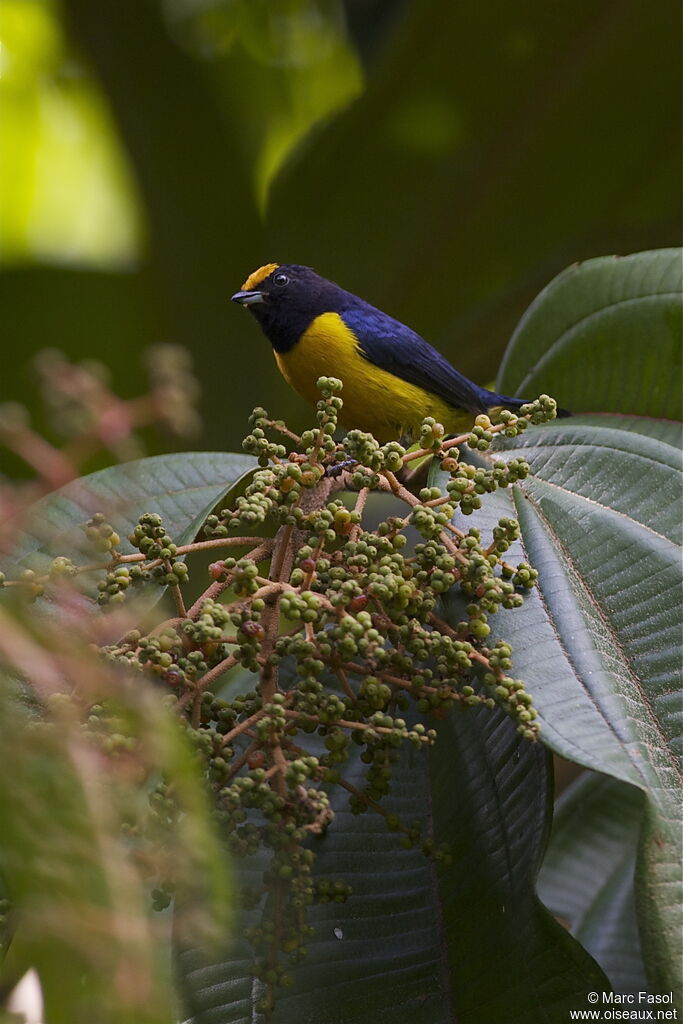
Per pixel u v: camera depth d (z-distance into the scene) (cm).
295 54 1322
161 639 376
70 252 1450
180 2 1230
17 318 1198
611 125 1120
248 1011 452
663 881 345
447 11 1042
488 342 1161
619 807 741
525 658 412
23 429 338
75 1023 201
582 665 410
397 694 410
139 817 269
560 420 611
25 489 326
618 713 391
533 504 504
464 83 1093
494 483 434
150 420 353
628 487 504
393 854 494
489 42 1062
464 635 412
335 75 1345
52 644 234
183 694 383
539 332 648
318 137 1115
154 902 318
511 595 414
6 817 205
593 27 1057
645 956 336
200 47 1267
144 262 1206
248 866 493
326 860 496
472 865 475
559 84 1098
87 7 1150
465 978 445
